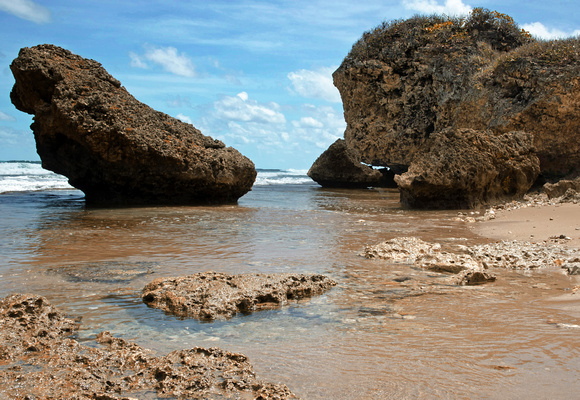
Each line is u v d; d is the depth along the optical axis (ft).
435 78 92.58
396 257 22.72
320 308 14.92
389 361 10.55
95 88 47.39
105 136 44.75
